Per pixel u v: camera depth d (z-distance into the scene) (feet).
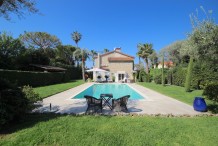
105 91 81.30
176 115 28.55
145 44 161.58
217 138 19.15
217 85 31.22
